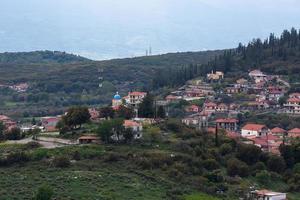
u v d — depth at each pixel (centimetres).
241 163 19588
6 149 19938
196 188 17225
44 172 17038
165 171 18125
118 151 19600
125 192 15750
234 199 16925
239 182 18475
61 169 17450
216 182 18100
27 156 18225
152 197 15650
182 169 18312
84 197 14912
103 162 18500
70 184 15925
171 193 16325
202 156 19888
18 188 15275
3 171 17088
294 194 18500
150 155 19150
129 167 18125
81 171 17275
